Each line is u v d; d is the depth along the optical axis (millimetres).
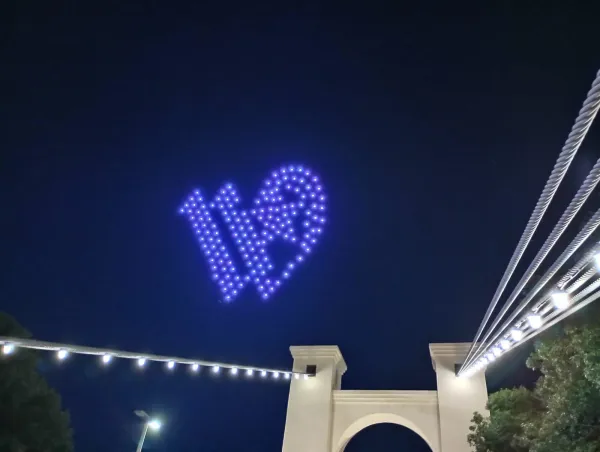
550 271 7180
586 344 10609
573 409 10820
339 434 22438
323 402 22922
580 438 10727
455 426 21188
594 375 10047
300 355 24672
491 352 13211
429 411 22141
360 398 23000
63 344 10766
